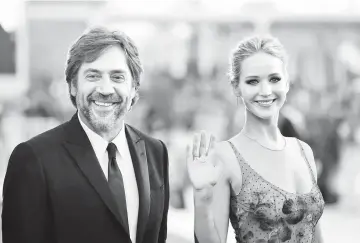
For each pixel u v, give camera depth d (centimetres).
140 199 455
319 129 1481
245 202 485
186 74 1777
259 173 491
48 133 457
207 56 1784
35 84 1709
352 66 1719
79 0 1686
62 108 1689
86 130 459
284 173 497
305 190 502
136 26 1747
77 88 450
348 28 1720
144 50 1778
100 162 455
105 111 444
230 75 507
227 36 1769
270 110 489
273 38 500
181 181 1338
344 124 1543
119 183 450
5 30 1722
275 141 510
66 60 461
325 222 1268
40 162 437
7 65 1725
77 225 435
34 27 1733
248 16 1692
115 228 441
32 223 431
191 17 1689
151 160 483
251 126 506
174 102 1714
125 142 471
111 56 443
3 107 1681
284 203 483
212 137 477
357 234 1156
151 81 1753
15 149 445
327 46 1723
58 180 437
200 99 1700
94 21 1681
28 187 432
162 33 1769
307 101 1574
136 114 1667
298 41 1730
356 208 1397
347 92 1655
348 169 1508
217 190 487
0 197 740
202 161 465
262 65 483
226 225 487
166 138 1566
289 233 484
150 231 464
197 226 465
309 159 523
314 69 1717
